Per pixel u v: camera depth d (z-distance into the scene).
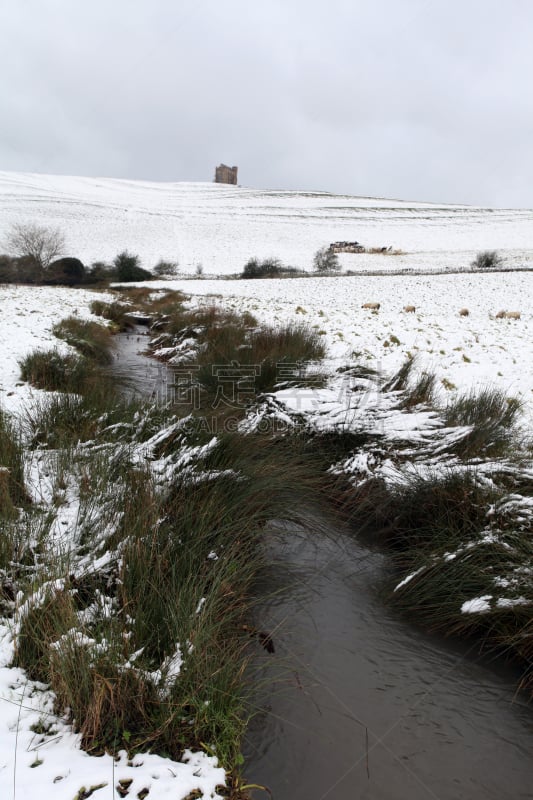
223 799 1.67
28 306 14.17
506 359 8.82
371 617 2.83
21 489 3.35
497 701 2.29
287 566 3.24
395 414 4.97
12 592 2.49
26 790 1.56
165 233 63.88
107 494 3.32
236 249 57.09
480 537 3.11
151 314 15.82
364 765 1.94
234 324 10.79
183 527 3.03
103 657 2.01
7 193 81.38
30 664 2.11
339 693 2.28
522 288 23.31
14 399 5.68
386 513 3.78
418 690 2.32
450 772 1.93
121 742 1.83
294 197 105.19
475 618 2.69
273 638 2.60
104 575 2.71
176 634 2.23
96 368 7.63
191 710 1.97
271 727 2.08
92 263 41.97
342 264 44.94
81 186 105.25
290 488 3.87
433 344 10.28
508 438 4.59
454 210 92.69
